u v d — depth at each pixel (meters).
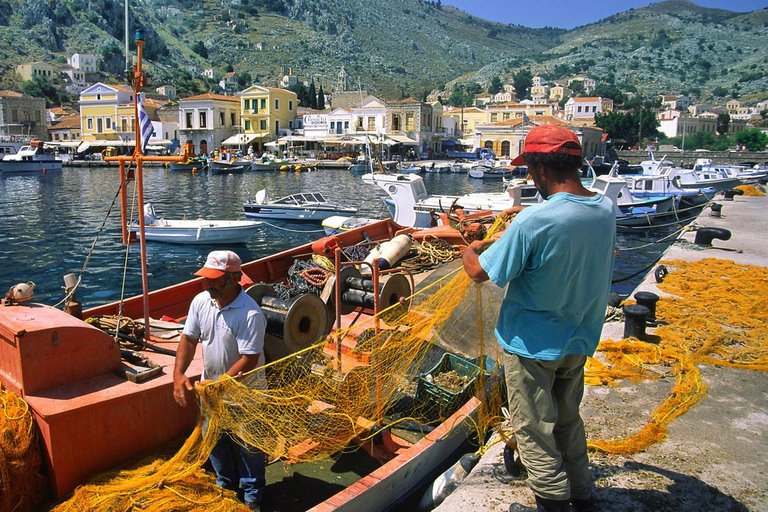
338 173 69.75
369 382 5.11
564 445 3.20
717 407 4.90
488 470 4.04
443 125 103.06
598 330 2.99
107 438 4.25
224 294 3.93
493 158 82.19
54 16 169.88
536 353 2.83
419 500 4.84
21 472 3.81
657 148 101.94
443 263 9.53
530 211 2.69
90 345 4.46
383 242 10.42
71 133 102.88
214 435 3.88
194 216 31.47
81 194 40.97
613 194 23.78
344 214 29.66
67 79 142.38
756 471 3.92
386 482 4.45
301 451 4.82
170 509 3.83
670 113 137.12
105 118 96.38
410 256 9.75
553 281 2.73
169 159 5.21
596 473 3.90
